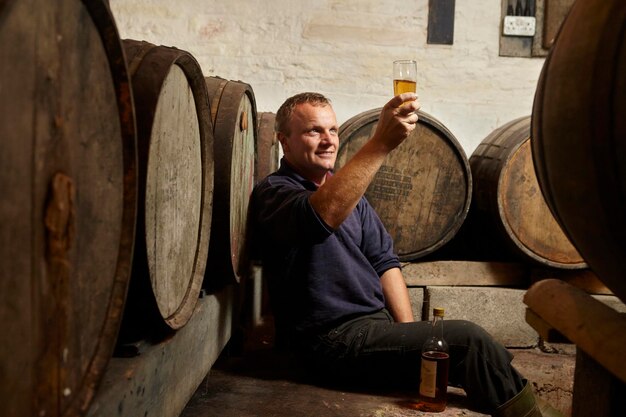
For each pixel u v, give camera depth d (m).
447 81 4.57
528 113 4.61
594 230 1.25
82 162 1.17
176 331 2.00
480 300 3.75
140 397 1.67
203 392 2.65
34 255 1.02
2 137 0.91
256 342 3.46
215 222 2.54
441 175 3.70
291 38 4.52
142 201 1.61
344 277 2.82
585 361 1.53
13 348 0.98
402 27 4.53
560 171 1.29
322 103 2.97
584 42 1.24
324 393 2.69
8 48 0.91
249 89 2.89
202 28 4.51
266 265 2.96
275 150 4.07
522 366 3.49
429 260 3.89
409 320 3.12
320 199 2.50
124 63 1.28
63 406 1.15
